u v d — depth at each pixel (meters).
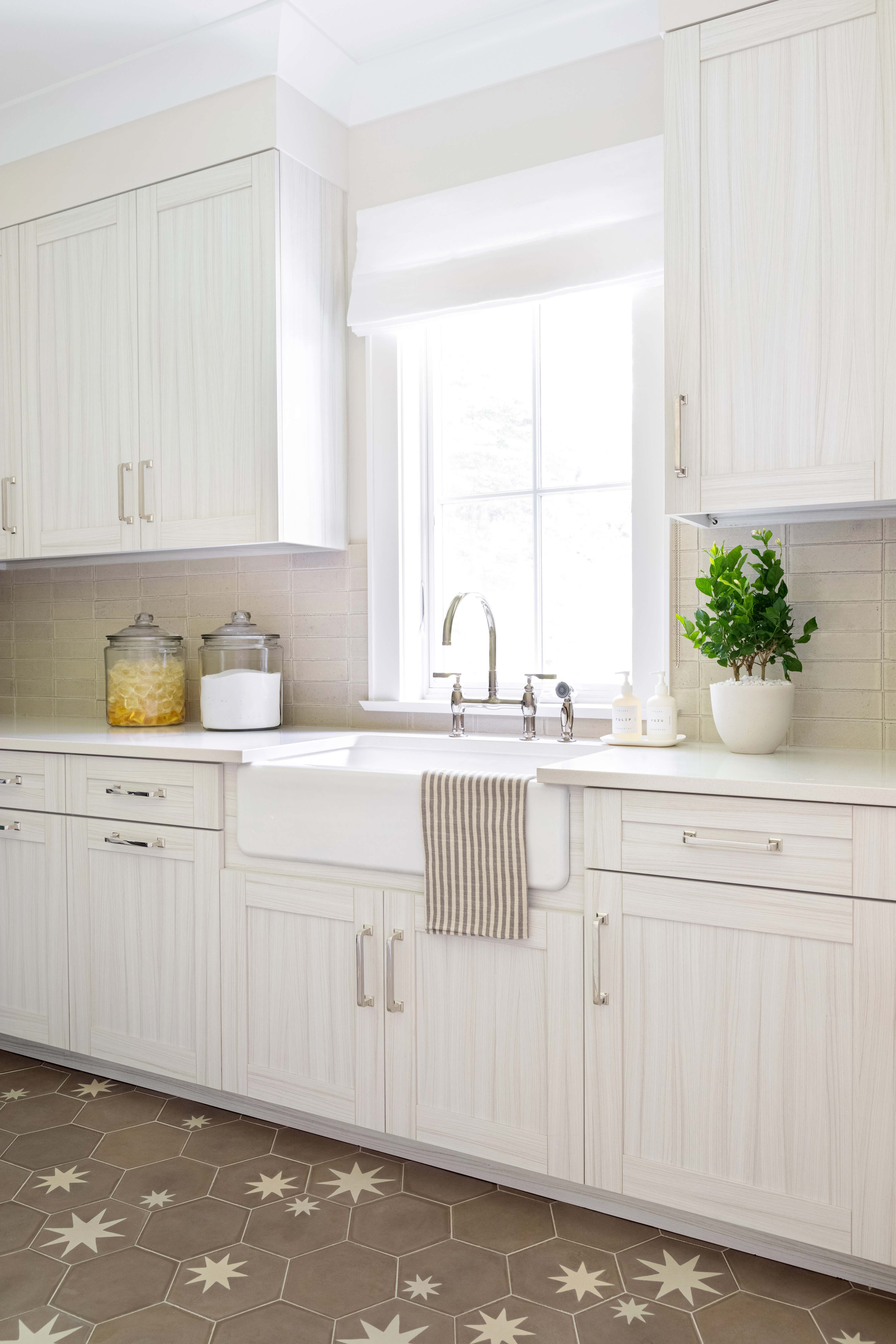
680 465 1.92
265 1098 2.17
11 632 3.41
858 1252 1.58
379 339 2.68
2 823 2.56
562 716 2.38
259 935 2.17
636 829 1.74
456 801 1.89
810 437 1.81
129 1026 2.37
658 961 1.74
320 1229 1.82
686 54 1.91
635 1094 1.76
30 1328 1.54
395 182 2.65
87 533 2.79
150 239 2.64
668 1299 1.62
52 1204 1.90
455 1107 1.94
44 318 2.84
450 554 2.74
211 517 2.57
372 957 2.02
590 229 2.30
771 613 1.99
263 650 2.72
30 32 2.38
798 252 1.82
